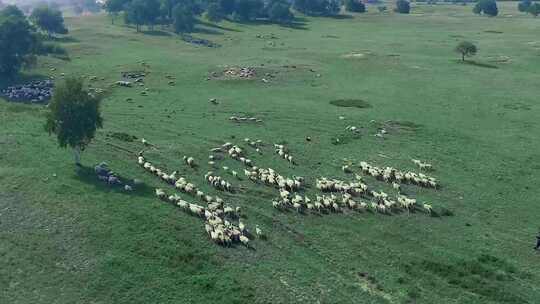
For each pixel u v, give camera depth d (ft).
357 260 153.17
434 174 219.20
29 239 152.15
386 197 192.24
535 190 206.49
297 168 220.43
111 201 176.35
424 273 147.43
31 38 397.60
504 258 156.35
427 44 555.69
